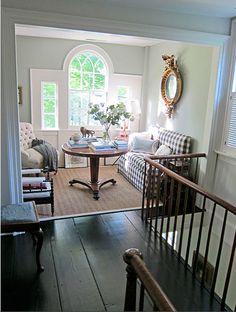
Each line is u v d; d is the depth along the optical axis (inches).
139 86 239.6
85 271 93.6
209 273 145.3
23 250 104.2
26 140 200.4
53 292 83.4
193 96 168.2
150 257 103.9
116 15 114.8
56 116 225.5
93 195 164.6
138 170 175.0
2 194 112.4
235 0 105.0
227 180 140.6
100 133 235.9
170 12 121.0
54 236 115.1
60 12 108.3
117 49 227.1
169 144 186.1
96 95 233.5
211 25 128.3
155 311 40.0
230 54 135.0
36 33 193.0
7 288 84.2
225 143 142.7
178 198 109.7
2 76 103.8
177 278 93.1
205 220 149.1
